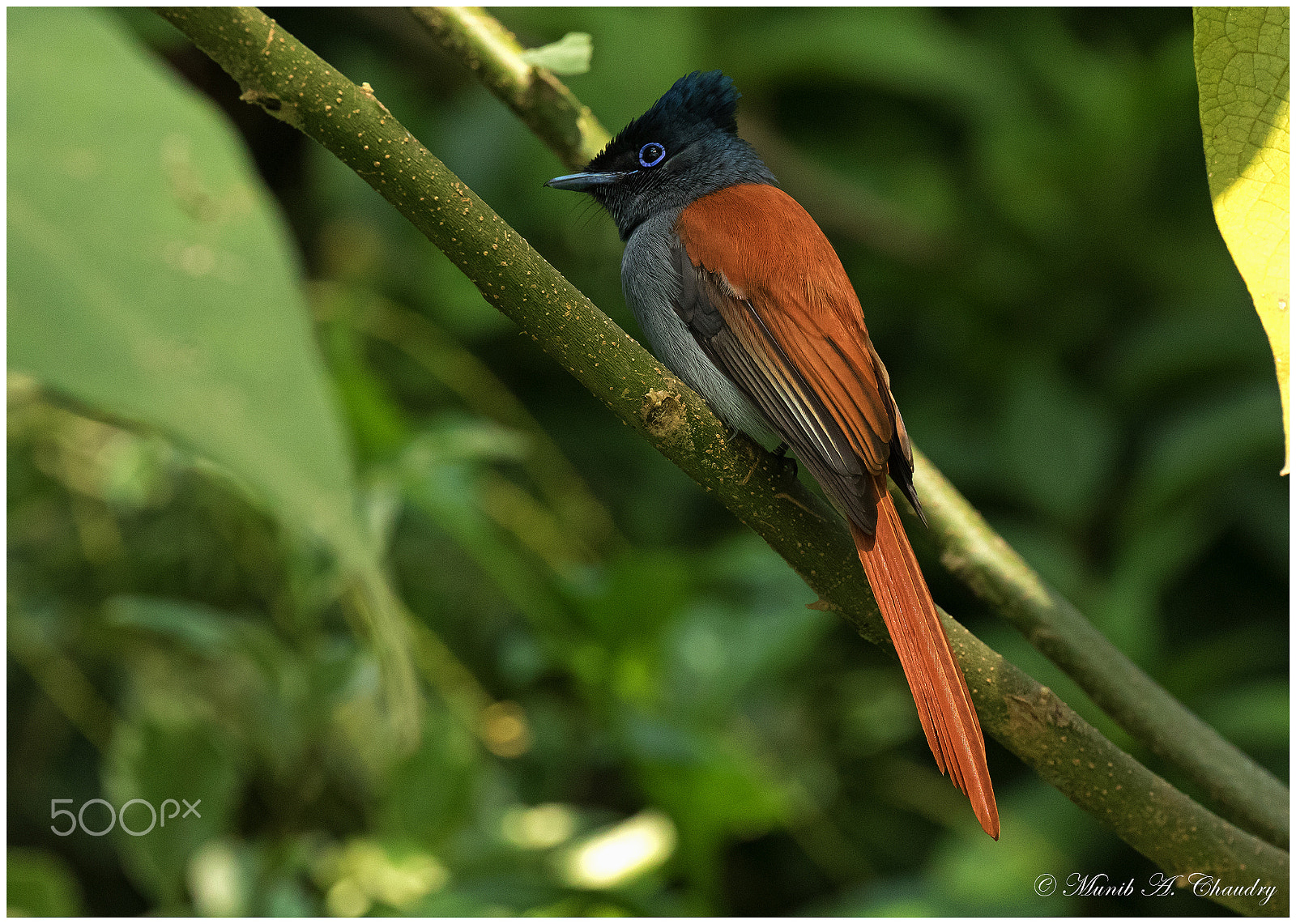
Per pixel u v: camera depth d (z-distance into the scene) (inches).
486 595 157.2
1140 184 160.1
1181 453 157.9
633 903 154.4
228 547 155.6
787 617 156.3
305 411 37.4
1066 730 150.9
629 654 155.7
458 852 154.5
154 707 154.3
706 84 155.4
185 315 37.9
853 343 153.2
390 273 159.2
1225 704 157.2
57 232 38.4
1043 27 161.3
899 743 158.1
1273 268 98.9
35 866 153.1
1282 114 101.7
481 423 156.6
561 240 159.3
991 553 152.4
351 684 154.3
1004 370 159.9
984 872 156.0
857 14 159.9
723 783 154.7
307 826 155.3
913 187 161.3
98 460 155.8
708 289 153.7
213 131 40.7
